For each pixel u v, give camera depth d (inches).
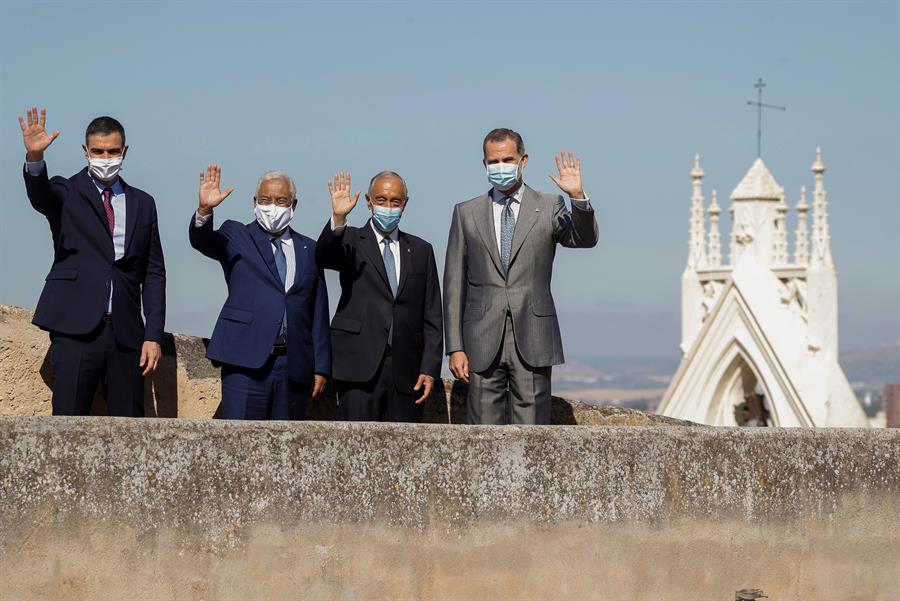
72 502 286.2
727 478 342.0
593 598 326.6
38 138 367.6
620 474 330.3
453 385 473.4
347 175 392.8
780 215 1565.0
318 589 302.8
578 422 489.1
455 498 314.7
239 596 297.0
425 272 415.2
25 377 426.0
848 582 355.9
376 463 308.3
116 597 288.8
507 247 403.9
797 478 350.0
